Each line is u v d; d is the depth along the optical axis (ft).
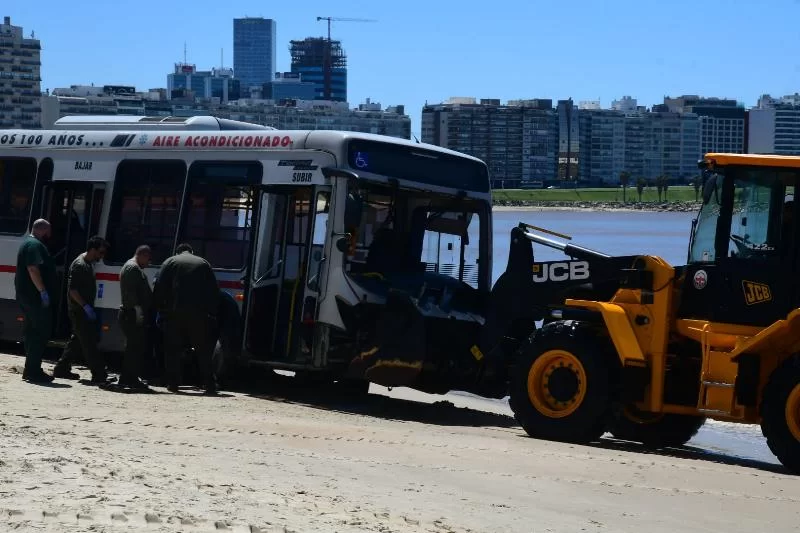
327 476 35.68
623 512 34.42
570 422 48.14
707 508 36.11
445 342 55.52
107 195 65.92
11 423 40.93
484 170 61.87
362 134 57.82
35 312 56.39
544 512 33.22
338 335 56.13
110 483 29.35
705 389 46.21
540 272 52.37
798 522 34.83
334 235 55.98
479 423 55.88
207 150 61.98
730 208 46.52
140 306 56.59
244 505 28.40
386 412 57.00
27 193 69.77
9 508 25.17
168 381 57.57
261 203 59.21
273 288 58.70
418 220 58.95
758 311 45.70
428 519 29.73
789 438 43.52
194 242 61.87
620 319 47.80
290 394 61.21
